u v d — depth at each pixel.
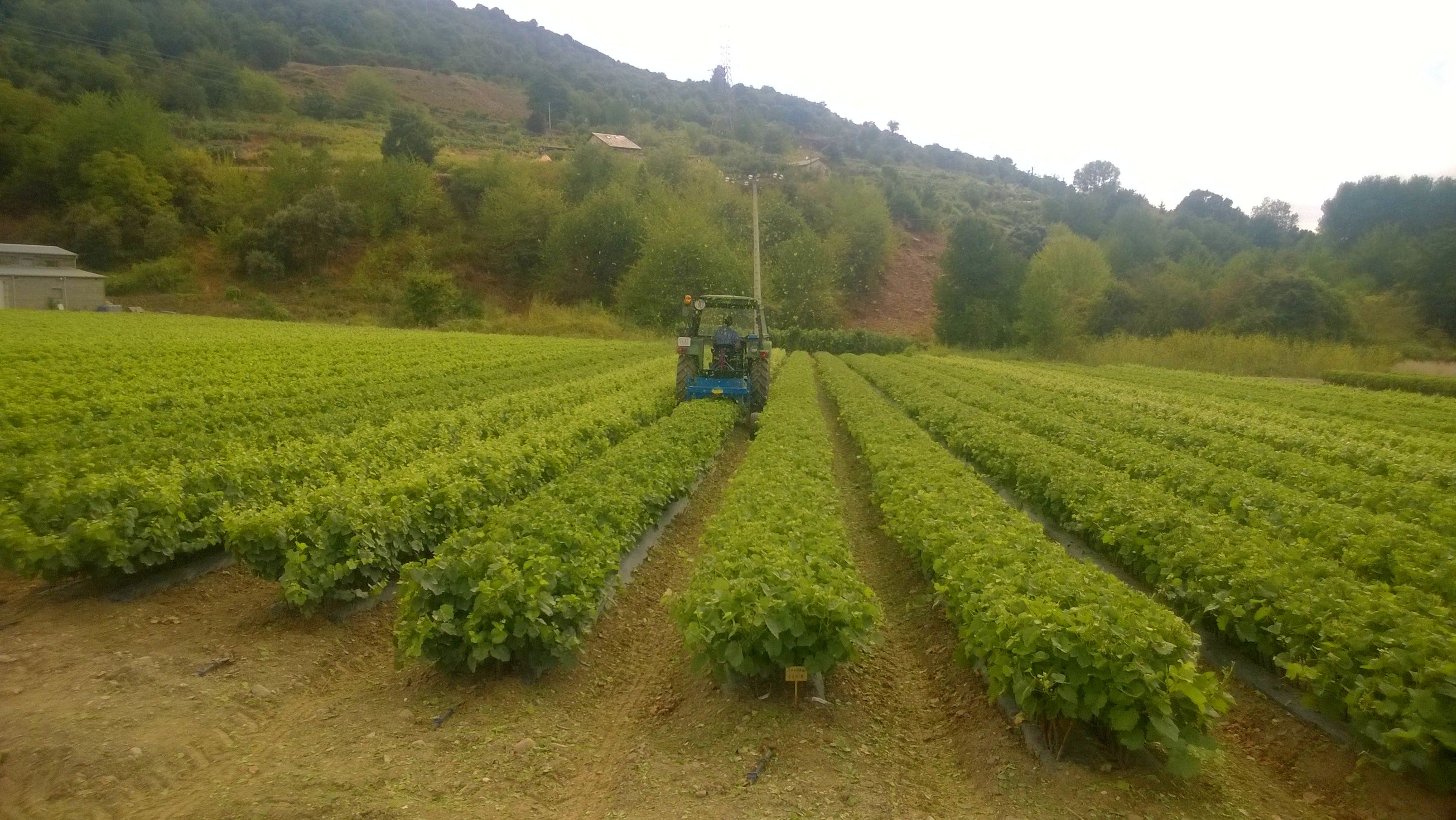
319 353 31.48
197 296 61.34
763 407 22.52
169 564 9.36
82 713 6.16
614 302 69.94
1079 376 39.91
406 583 7.29
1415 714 5.28
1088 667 5.61
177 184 70.19
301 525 8.44
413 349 35.47
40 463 10.21
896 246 88.62
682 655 8.11
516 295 72.94
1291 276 59.81
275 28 119.56
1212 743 5.54
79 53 84.31
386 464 11.88
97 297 57.62
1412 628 5.98
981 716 6.71
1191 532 8.91
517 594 6.92
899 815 5.41
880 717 6.91
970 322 66.06
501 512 9.14
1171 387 35.06
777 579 6.89
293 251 67.06
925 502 10.15
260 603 8.83
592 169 82.56
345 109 103.50
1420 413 26.16
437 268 71.75
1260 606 7.34
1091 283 63.38
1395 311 58.97
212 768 5.75
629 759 6.12
